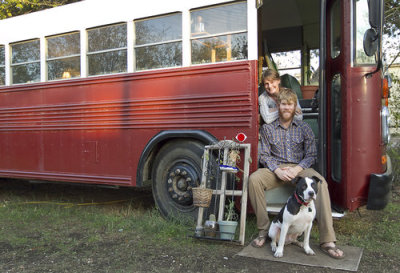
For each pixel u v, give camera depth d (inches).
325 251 134.2
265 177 143.9
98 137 192.1
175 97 170.4
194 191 144.5
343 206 140.7
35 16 213.6
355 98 137.9
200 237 144.6
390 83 163.5
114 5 187.9
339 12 147.0
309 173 137.7
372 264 123.8
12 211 203.2
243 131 155.3
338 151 147.8
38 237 161.3
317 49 256.2
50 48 210.1
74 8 200.4
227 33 160.7
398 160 258.5
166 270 122.5
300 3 218.2
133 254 137.7
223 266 124.2
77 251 142.4
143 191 266.4
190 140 169.8
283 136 151.3
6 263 132.0
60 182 218.8
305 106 193.3
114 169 187.0
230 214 146.6
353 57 138.3
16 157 221.1
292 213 124.6
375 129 139.6
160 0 175.5
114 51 189.0
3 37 225.5
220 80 160.4
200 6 165.5
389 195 141.5
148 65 180.1
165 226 164.1
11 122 222.8
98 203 225.8
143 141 178.9
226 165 145.1
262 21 243.9
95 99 193.0
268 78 162.6
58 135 205.3
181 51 171.2
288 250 135.8
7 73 224.7
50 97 208.1
